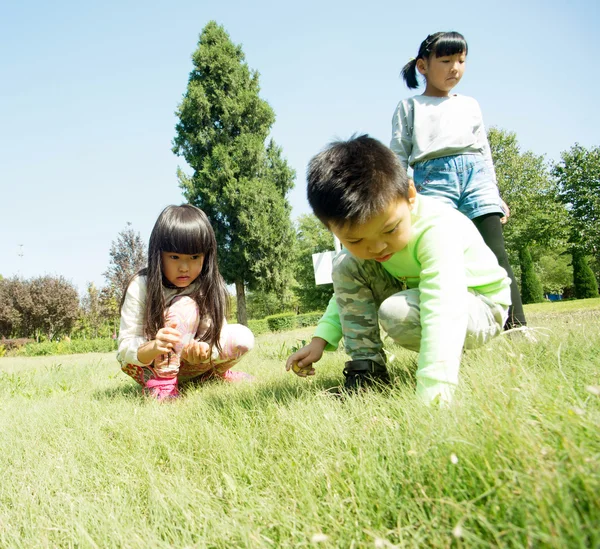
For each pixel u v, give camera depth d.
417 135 3.35
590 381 1.44
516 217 36.75
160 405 2.43
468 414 1.19
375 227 1.64
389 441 1.22
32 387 4.14
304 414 1.60
